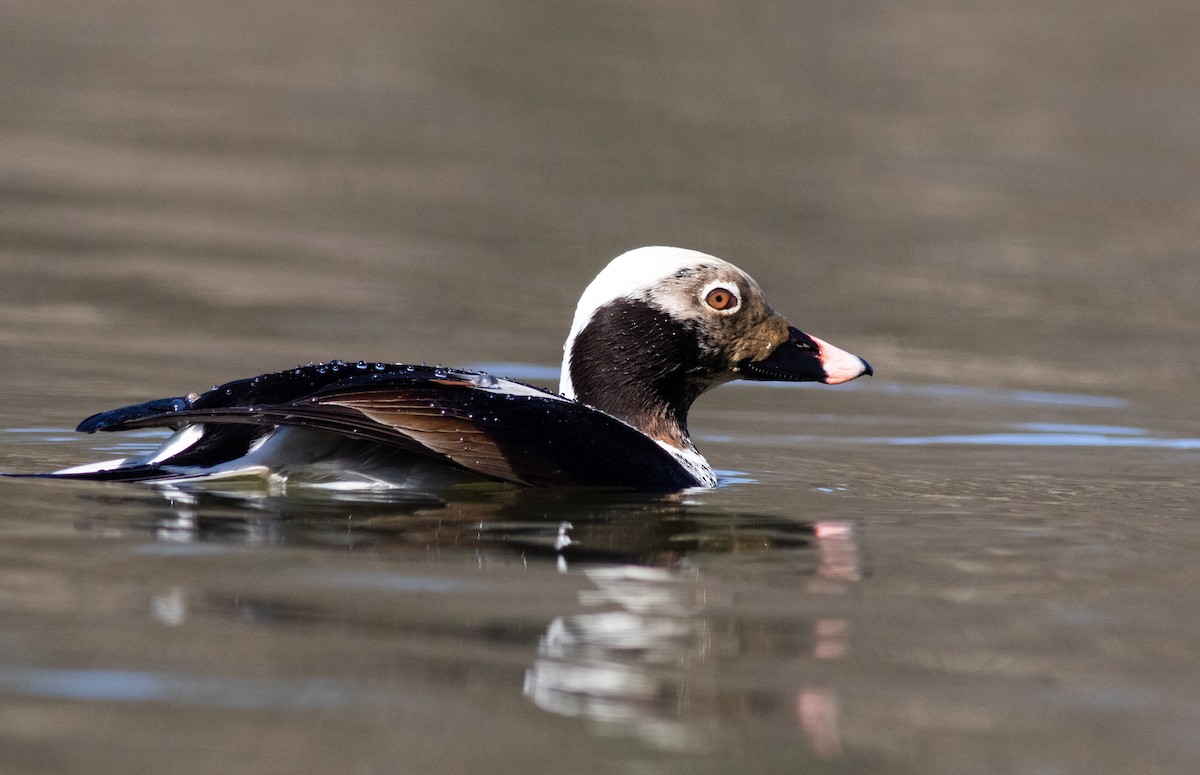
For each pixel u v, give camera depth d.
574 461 9.32
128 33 37.47
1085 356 17.36
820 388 15.38
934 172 28.16
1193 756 5.38
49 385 13.41
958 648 6.49
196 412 8.47
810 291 20.19
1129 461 11.96
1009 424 13.74
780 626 6.73
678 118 31.86
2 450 10.65
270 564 7.35
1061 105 34.19
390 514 8.51
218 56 35.62
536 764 5.16
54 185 24.17
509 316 18.12
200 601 6.70
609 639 6.44
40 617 6.39
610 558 7.81
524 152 28.53
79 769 4.98
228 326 16.81
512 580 7.28
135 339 15.88
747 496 9.87
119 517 8.15
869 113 32.91
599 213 24.20
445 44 38.19
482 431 9.03
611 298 10.68
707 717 5.63
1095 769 5.27
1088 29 42.00
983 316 19.28
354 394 8.86
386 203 24.33
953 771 5.23
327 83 33.62
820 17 42.88
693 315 10.65
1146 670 6.24
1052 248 23.25
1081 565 8.00
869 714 5.72
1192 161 29.62
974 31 41.50
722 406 14.27
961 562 8.02
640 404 10.62
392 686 5.78
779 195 26.08
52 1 40.66
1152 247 23.50
